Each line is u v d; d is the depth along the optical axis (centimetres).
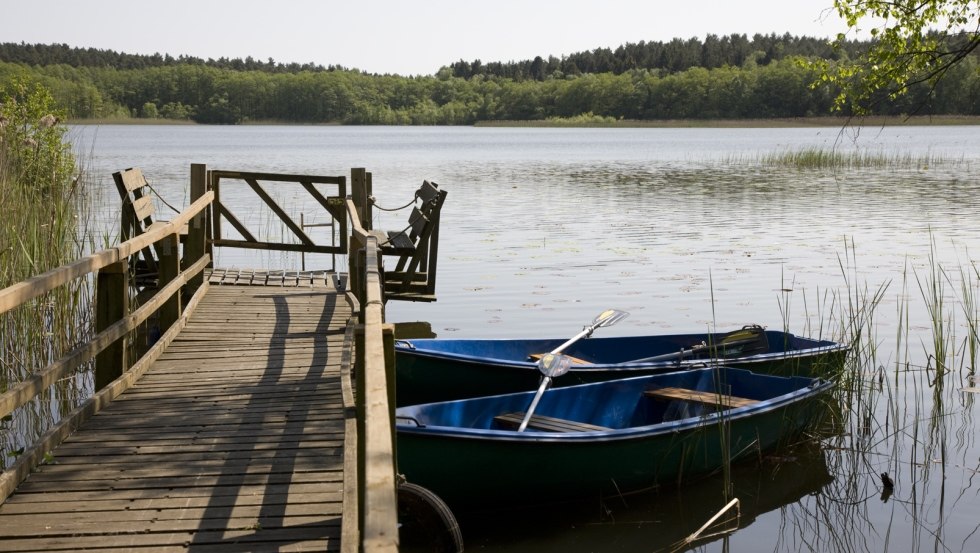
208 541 394
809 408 741
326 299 955
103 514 420
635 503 644
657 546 579
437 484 578
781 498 653
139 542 392
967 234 1795
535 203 2459
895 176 3353
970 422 780
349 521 373
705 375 779
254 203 2366
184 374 668
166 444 514
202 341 770
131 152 5503
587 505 635
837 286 1311
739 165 4128
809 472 700
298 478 466
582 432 607
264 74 15800
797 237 1784
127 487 452
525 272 1430
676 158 4862
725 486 646
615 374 781
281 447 511
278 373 671
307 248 1093
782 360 834
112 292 615
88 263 521
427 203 1009
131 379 637
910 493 657
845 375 819
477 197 2633
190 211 841
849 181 3130
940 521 612
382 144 7450
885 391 861
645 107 13388
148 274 951
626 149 6181
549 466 600
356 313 748
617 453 621
